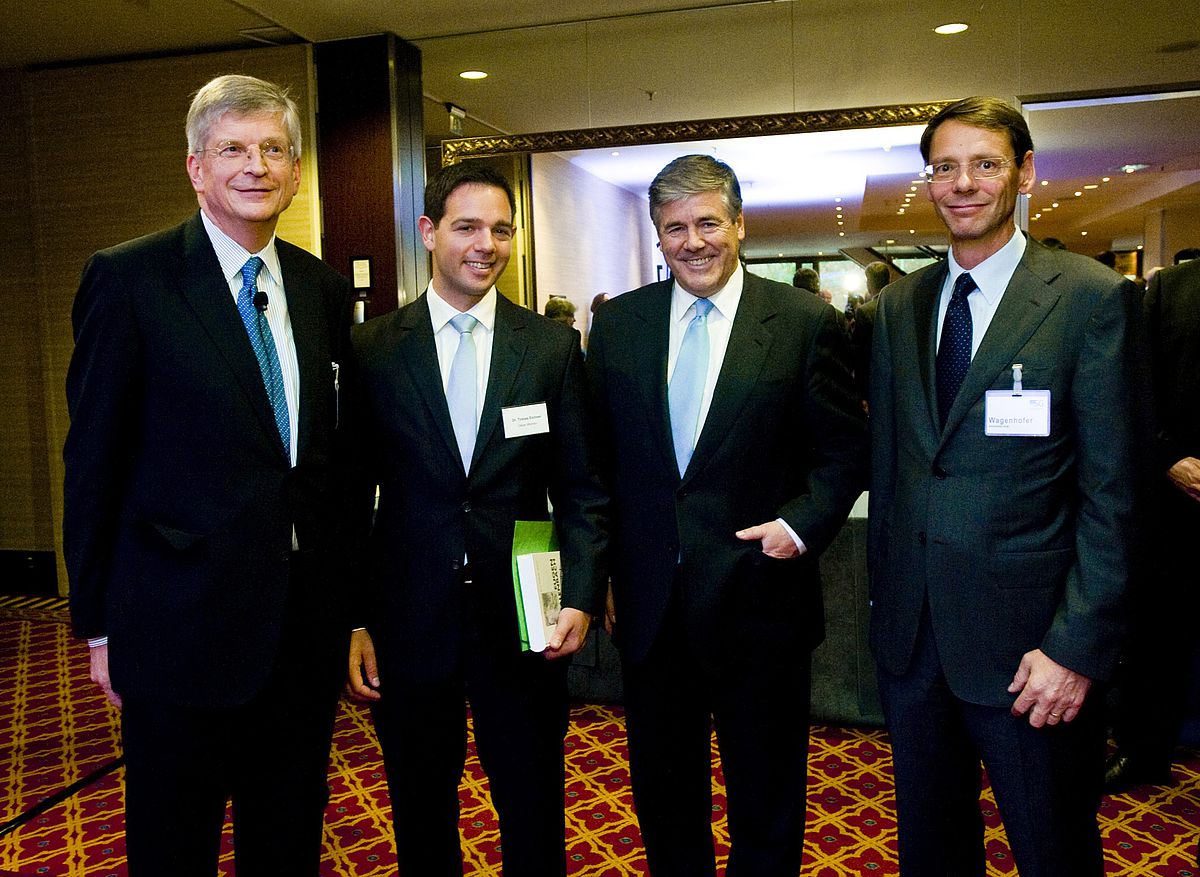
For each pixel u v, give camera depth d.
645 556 2.06
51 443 5.81
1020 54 4.79
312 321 1.83
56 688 4.34
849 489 2.00
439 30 5.17
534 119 5.29
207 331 1.67
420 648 1.98
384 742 2.06
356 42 5.25
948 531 1.71
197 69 5.42
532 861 2.03
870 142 4.97
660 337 2.08
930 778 1.80
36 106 5.64
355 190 5.30
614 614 2.15
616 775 3.28
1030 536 1.67
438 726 2.03
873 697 3.57
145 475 1.67
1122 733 2.99
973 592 1.69
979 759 1.88
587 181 5.27
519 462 2.02
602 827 2.90
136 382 1.65
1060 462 1.67
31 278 5.80
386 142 5.25
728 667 2.03
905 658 1.78
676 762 2.09
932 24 4.81
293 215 5.39
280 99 1.72
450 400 2.03
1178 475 2.57
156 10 4.78
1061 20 4.68
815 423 2.05
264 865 1.83
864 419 2.10
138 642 1.66
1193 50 4.60
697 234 1.93
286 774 1.81
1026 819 1.69
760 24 4.96
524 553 1.98
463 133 5.40
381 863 2.72
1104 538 1.59
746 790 2.07
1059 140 5.25
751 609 2.01
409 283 5.37
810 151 5.04
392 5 4.76
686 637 2.04
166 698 1.65
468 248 1.96
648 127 5.18
